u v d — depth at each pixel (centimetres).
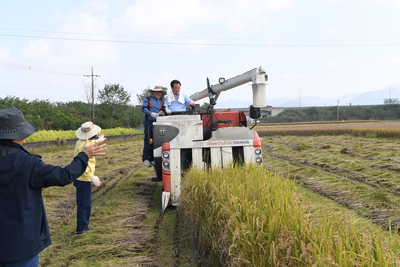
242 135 616
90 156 248
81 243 434
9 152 220
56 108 4222
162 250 410
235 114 773
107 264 365
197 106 773
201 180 460
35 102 4019
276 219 290
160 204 639
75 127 3800
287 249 249
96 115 4712
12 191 212
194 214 430
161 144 625
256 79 701
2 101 3494
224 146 594
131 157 1494
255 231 293
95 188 805
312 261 232
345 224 307
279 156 1366
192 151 594
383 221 462
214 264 360
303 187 727
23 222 212
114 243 427
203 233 383
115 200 659
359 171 855
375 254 234
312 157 1205
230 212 330
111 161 1294
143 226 500
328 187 692
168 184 585
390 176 746
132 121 5316
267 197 352
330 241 250
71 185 826
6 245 208
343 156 1194
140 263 369
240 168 526
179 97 760
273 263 258
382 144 1678
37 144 1875
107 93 4288
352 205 548
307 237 260
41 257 395
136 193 733
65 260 381
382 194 577
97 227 486
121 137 3147
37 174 218
